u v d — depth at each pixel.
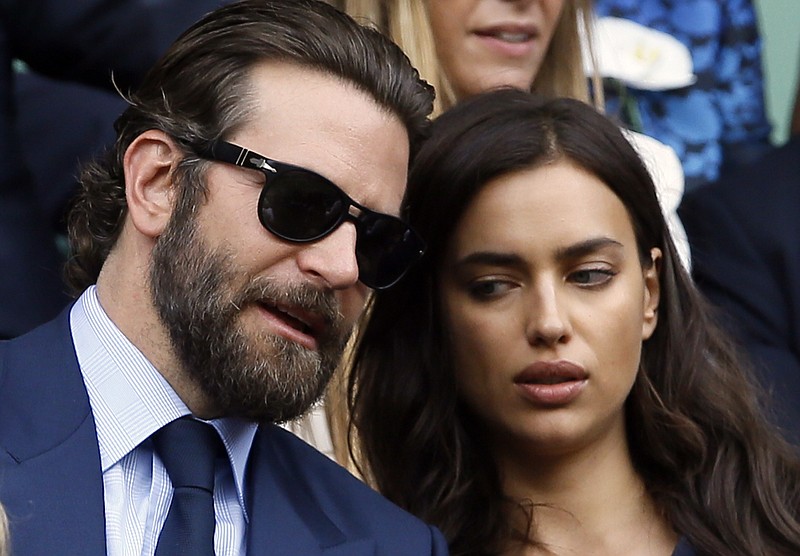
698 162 18.52
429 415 12.88
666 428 13.12
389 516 11.48
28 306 13.11
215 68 11.18
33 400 10.92
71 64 14.34
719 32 19.19
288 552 11.01
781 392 15.23
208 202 10.95
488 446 12.79
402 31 14.98
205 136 11.05
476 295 12.39
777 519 13.01
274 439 11.69
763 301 15.73
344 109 11.09
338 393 13.60
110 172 11.66
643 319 12.88
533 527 12.52
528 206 12.27
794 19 23.44
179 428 11.02
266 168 10.89
